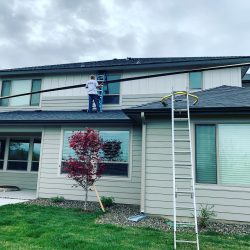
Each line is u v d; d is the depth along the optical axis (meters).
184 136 8.51
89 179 9.12
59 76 15.30
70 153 11.42
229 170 7.96
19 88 15.85
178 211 8.08
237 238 6.27
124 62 15.84
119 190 10.67
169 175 8.36
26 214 7.97
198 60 13.27
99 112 13.14
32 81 15.73
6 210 8.42
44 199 10.91
